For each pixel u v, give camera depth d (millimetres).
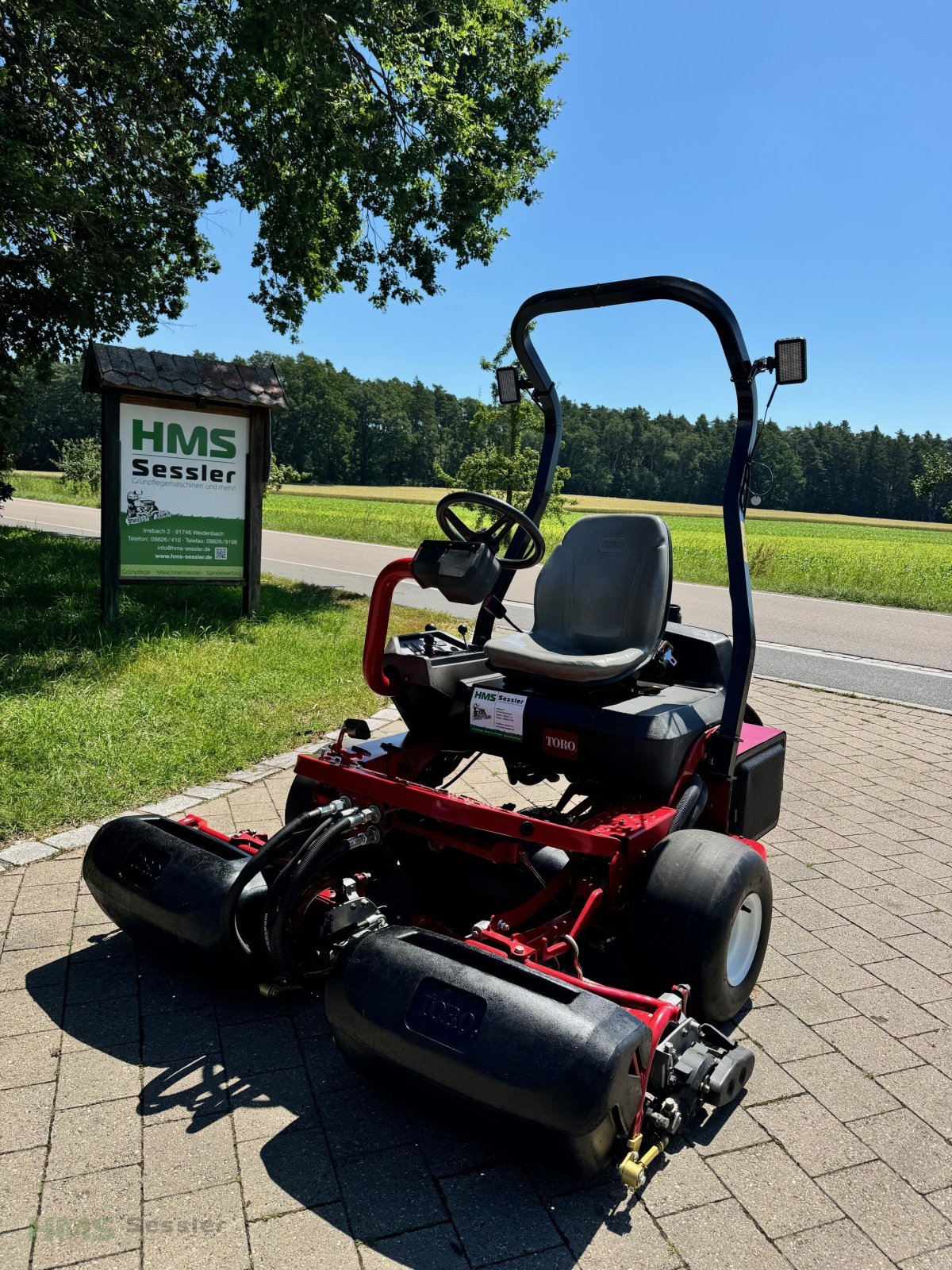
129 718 5754
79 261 11000
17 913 3598
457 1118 2264
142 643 7723
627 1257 2064
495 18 11031
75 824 4449
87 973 3191
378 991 2307
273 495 66000
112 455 8461
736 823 3648
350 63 9930
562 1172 2193
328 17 8992
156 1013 2973
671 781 3055
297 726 6105
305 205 11500
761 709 7762
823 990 3309
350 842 2775
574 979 2439
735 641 3254
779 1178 2342
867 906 4012
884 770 6090
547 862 3365
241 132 11602
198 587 11227
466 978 2244
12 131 10320
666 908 2773
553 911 3229
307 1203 2188
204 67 10914
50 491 40812
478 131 10664
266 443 9336
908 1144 2492
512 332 3602
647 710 3086
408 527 27656
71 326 12641
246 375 9117
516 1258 2049
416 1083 2270
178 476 8914
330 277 13164
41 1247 2027
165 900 2859
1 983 3107
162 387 8477
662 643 3643
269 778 5250
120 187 11312
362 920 2787
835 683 8883
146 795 4863
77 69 10938
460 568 3121
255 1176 2270
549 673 3146
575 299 3316
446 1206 2199
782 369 3137
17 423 14805
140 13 9219
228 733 5773
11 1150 2328
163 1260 2002
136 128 11164
